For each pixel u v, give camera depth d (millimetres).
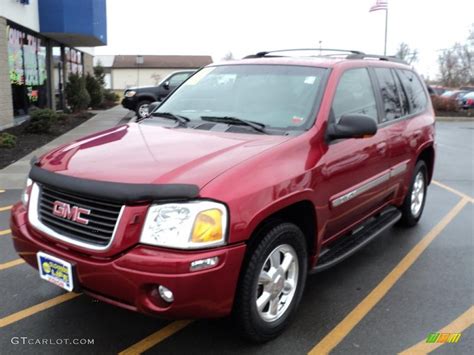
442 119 25781
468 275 4648
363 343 3406
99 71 31109
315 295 4141
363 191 4301
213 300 2818
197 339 3389
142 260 2711
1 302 3871
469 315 3846
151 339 3383
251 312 3088
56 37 18969
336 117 3953
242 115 4027
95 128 15312
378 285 4371
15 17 14547
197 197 2783
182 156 3184
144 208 2789
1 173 8555
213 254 2762
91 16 17703
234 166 3023
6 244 5137
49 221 3141
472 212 6914
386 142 4684
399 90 5387
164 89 18938
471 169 10602
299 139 3527
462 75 63156
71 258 2943
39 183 3266
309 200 3439
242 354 3227
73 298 3957
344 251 4172
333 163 3727
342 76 4227
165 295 2783
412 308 3945
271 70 4367
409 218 5879
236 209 2850
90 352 3213
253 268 3033
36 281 4258
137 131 3920
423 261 4980
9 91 14016
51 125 13594
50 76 19453
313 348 3322
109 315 3697
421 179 6066
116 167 3051
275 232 3160
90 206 2941
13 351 3205
